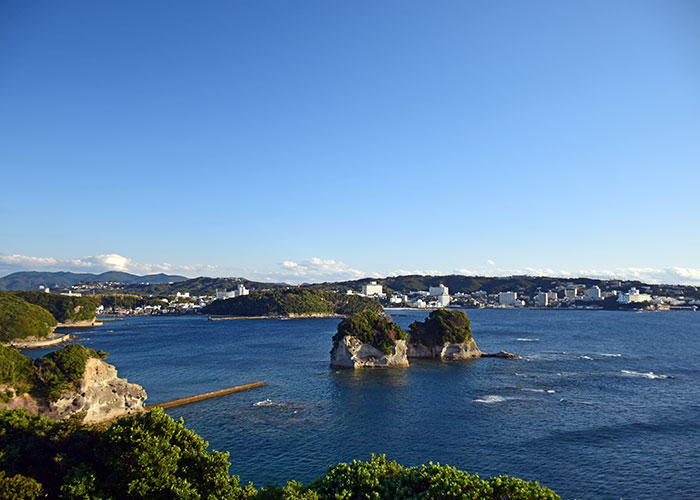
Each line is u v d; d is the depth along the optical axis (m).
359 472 31.62
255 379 103.56
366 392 89.50
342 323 124.81
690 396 84.44
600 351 146.75
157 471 30.00
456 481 28.12
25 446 33.34
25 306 189.12
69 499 28.66
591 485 48.00
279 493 29.00
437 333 137.50
